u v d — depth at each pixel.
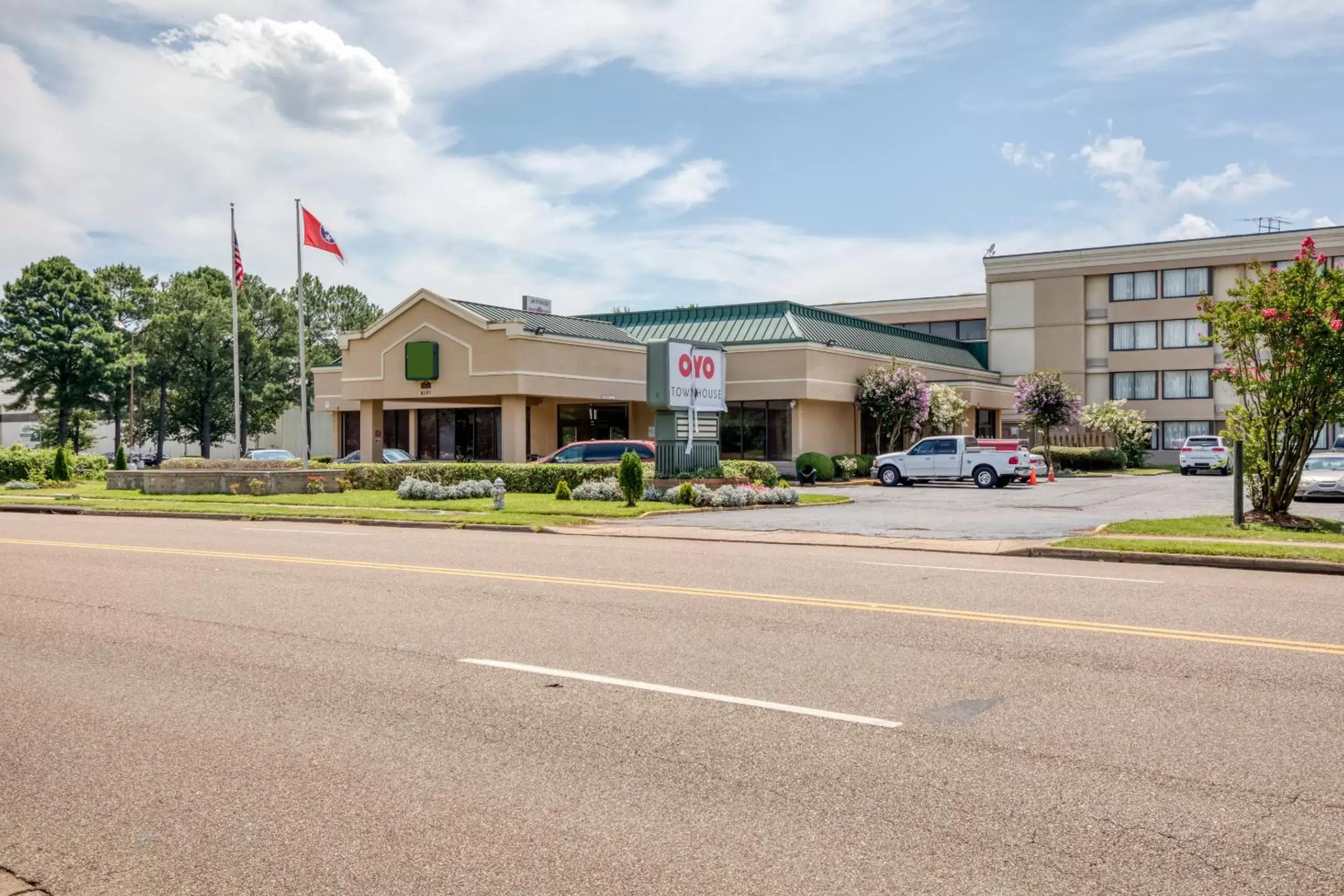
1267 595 10.98
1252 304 18.45
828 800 5.16
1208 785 5.30
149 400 76.12
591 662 8.02
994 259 63.22
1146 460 56.25
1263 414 18.42
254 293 76.19
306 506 26.48
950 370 49.00
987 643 8.55
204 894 4.30
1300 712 6.54
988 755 5.78
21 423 83.88
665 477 27.23
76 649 8.73
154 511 25.94
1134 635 8.84
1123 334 60.72
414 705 6.89
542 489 29.09
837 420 41.47
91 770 5.76
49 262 72.31
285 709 6.87
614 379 39.12
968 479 38.72
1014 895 4.17
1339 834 4.72
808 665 7.83
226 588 11.96
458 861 4.54
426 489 27.66
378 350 38.56
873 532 18.61
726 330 42.72
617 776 5.52
